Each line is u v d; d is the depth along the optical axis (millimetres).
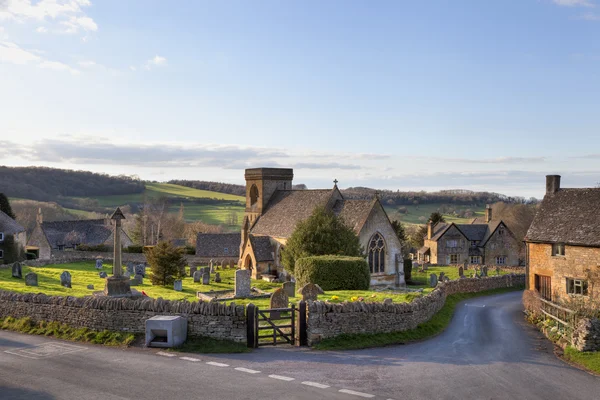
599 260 42281
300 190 80938
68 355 22891
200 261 98062
